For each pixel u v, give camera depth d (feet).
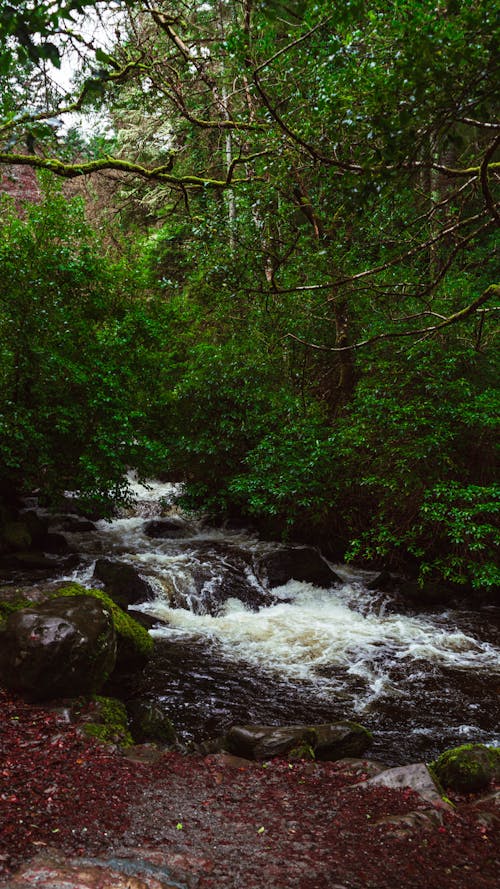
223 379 41.34
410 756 19.26
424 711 22.67
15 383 36.83
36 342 37.11
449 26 9.79
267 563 37.19
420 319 32.65
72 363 37.96
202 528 46.37
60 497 39.40
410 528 34.19
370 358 35.47
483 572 29.66
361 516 38.50
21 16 7.63
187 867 10.30
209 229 25.89
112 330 41.47
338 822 12.33
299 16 10.01
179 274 54.19
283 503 38.27
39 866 9.75
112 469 38.83
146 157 46.26
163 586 34.17
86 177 41.83
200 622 31.42
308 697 23.48
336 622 32.17
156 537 43.98
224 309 41.88
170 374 46.73
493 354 32.68
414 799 13.41
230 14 30.53
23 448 36.29
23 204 41.42
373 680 25.29
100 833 11.25
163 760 15.14
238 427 41.47
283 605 34.55
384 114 9.95
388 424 32.14
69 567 35.60
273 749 16.51
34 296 36.86
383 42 14.56
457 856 11.26
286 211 23.00
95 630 18.01
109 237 51.29
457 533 29.14
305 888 9.96
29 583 32.60
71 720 16.29
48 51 7.81
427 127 9.88
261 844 11.35
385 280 30.53
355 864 10.75
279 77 19.74
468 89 9.05
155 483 56.49
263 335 40.81
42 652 17.03
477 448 33.09
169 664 25.71
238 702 22.61
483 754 15.39
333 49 15.29
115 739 16.03
